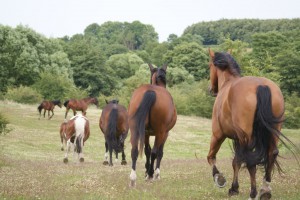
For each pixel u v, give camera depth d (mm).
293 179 11664
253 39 86562
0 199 8672
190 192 10047
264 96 8102
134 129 10398
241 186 11016
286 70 69125
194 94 66062
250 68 39375
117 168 16484
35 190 9945
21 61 78938
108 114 18656
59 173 14172
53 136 37875
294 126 53719
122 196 9391
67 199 8961
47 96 69125
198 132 47062
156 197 9297
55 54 89688
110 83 104625
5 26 81188
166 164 18672
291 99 58719
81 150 21016
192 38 163875
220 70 10250
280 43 84812
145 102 10445
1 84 77938
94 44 167750
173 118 11391
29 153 29188
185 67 105375
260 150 8125
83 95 71188
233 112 8492
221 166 16250
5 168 16484
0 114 26891
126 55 122562
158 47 140000
